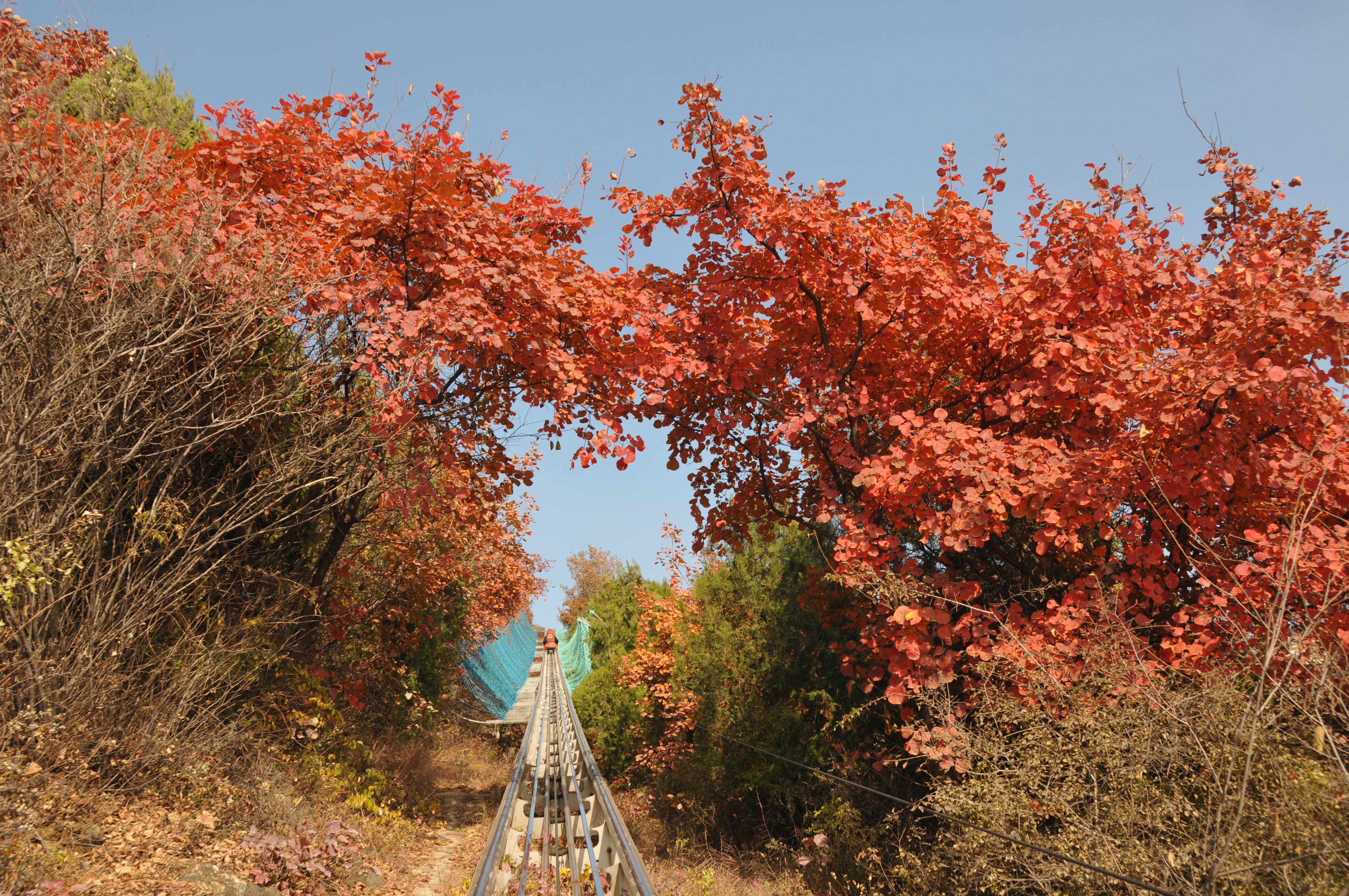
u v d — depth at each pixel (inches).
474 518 431.5
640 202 297.9
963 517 229.1
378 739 566.3
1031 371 284.5
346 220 282.2
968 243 285.1
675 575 778.2
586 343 340.2
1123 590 235.1
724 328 302.0
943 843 248.5
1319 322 211.8
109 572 240.8
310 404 299.1
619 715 831.7
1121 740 185.5
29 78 253.3
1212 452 220.8
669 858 441.1
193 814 259.4
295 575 354.9
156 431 246.5
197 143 292.5
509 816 373.7
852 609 348.5
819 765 400.2
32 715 211.5
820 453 355.6
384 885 304.7
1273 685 156.0
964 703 244.1
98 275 230.7
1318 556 191.9
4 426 209.5
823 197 279.0
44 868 190.2
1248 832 150.5
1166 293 279.6
